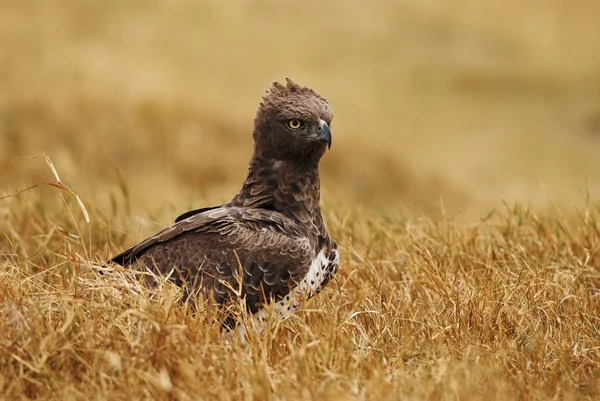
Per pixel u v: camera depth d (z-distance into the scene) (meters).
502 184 29.83
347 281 10.53
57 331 7.87
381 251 11.89
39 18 41.47
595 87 44.69
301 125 10.15
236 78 40.84
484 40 49.97
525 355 8.59
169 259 9.49
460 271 10.73
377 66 45.88
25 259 10.22
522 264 10.77
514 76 45.72
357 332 9.12
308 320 9.44
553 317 9.51
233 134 27.27
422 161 30.22
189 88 31.42
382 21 50.88
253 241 9.48
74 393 7.43
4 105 26.02
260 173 10.40
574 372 8.37
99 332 8.02
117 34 42.44
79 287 8.87
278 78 42.28
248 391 7.34
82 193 15.22
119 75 30.27
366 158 27.20
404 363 8.36
